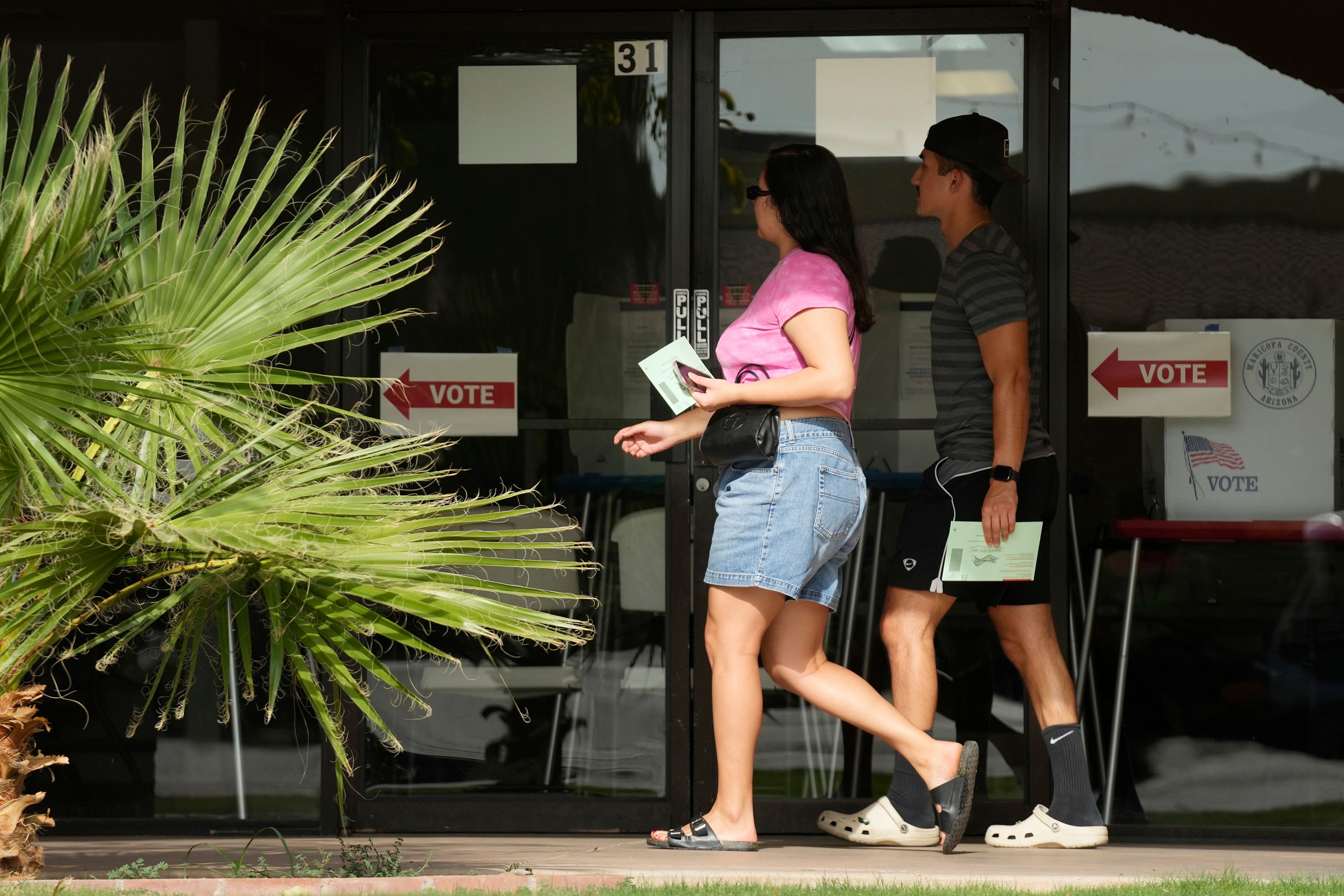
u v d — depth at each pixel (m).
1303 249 16.81
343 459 10.59
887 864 13.87
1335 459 16.81
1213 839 16.52
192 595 10.89
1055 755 15.45
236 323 11.42
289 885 11.70
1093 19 16.95
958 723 16.62
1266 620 16.86
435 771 16.80
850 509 14.15
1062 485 16.58
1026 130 16.73
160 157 17.45
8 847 12.02
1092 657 16.95
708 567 14.36
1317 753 16.72
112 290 11.39
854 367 13.97
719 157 16.92
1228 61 16.89
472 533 10.56
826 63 16.88
